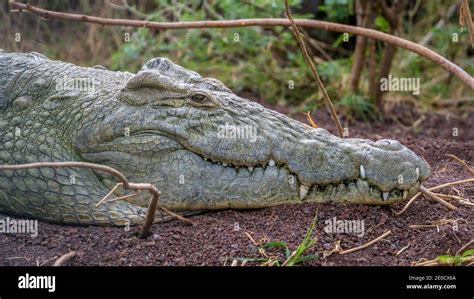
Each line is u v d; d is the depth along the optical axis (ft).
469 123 21.29
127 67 22.67
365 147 10.94
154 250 10.23
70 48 24.52
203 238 10.48
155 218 10.96
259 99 22.29
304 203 11.05
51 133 11.31
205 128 10.82
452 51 24.84
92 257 10.07
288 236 10.48
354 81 21.09
